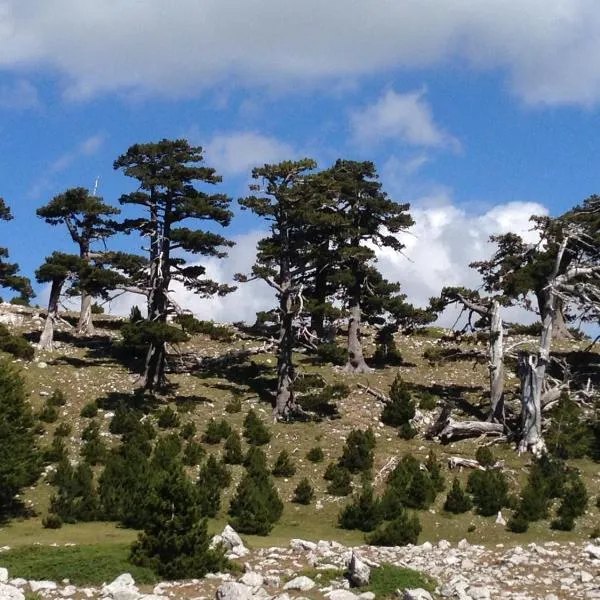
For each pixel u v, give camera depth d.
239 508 30.89
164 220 46.81
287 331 44.12
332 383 47.88
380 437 41.03
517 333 60.56
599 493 34.78
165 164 47.22
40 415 40.19
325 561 21.56
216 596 17.48
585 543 25.98
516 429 40.75
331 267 50.75
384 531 27.41
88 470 33.16
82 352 51.03
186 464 36.50
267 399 45.69
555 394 41.12
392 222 50.62
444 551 24.16
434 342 59.06
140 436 37.47
